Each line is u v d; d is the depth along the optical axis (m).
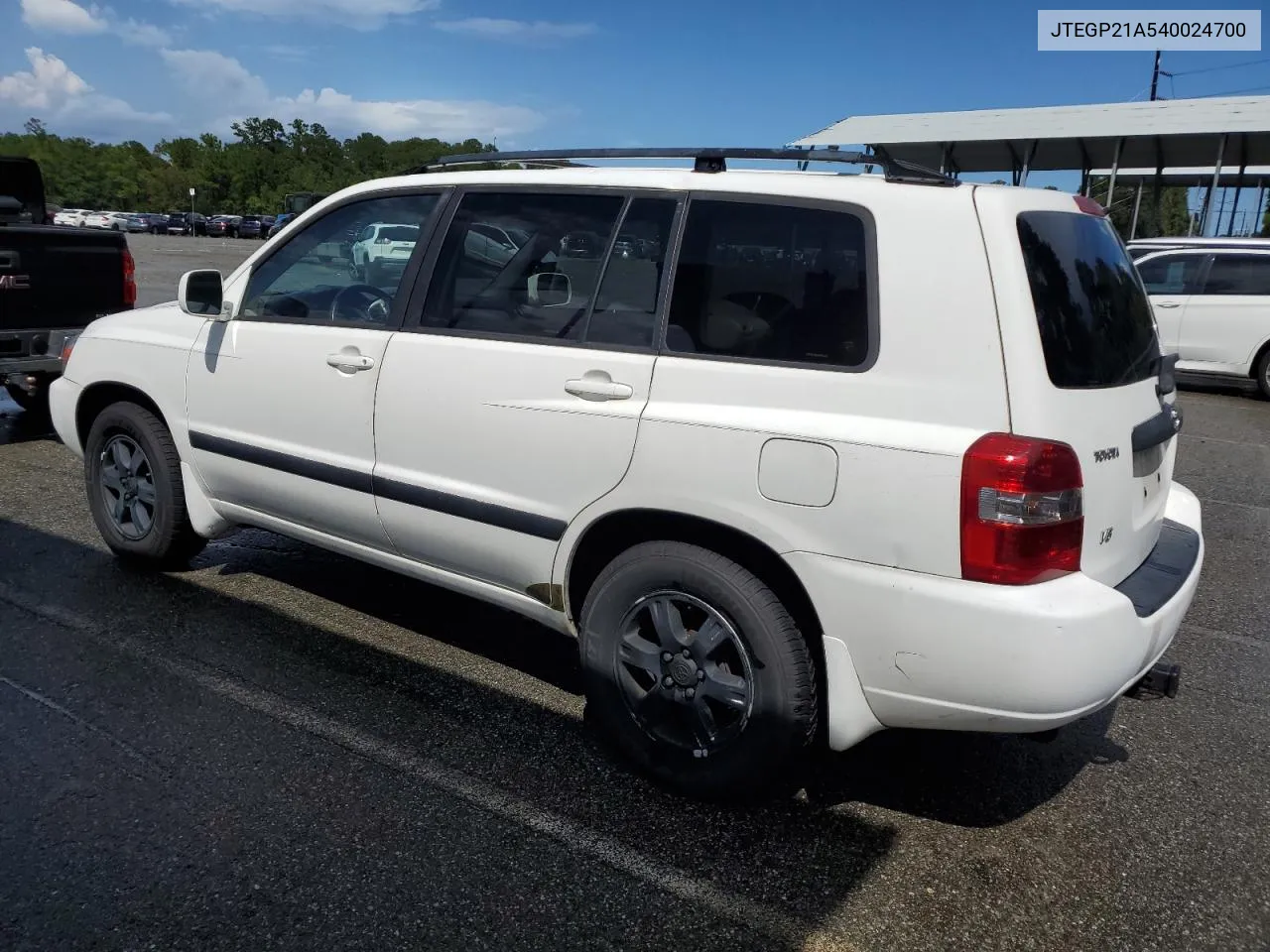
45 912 2.52
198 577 4.81
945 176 2.90
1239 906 2.71
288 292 4.07
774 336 2.86
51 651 3.96
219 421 4.24
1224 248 12.25
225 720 3.49
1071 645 2.50
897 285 2.69
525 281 3.36
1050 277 2.69
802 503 2.73
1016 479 2.48
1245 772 3.43
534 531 3.27
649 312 3.08
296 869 2.72
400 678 3.86
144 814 2.93
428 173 3.86
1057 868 2.85
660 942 2.50
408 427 3.55
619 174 3.26
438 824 2.94
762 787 2.99
